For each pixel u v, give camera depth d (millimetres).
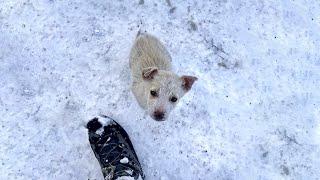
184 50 912
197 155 862
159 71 749
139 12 917
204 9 939
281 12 961
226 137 877
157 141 859
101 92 864
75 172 824
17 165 812
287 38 951
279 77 925
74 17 892
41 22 880
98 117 846
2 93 838
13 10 875
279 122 900
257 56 931
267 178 870
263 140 886
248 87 909
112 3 912
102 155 824
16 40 865
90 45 884
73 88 858
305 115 912
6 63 853
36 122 834
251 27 947
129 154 829
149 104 738
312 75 937
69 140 835
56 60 867
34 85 851
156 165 850
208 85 896
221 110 889
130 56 841
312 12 970
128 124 860
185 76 748
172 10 928
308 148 895
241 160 871
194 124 874
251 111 897
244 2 957
